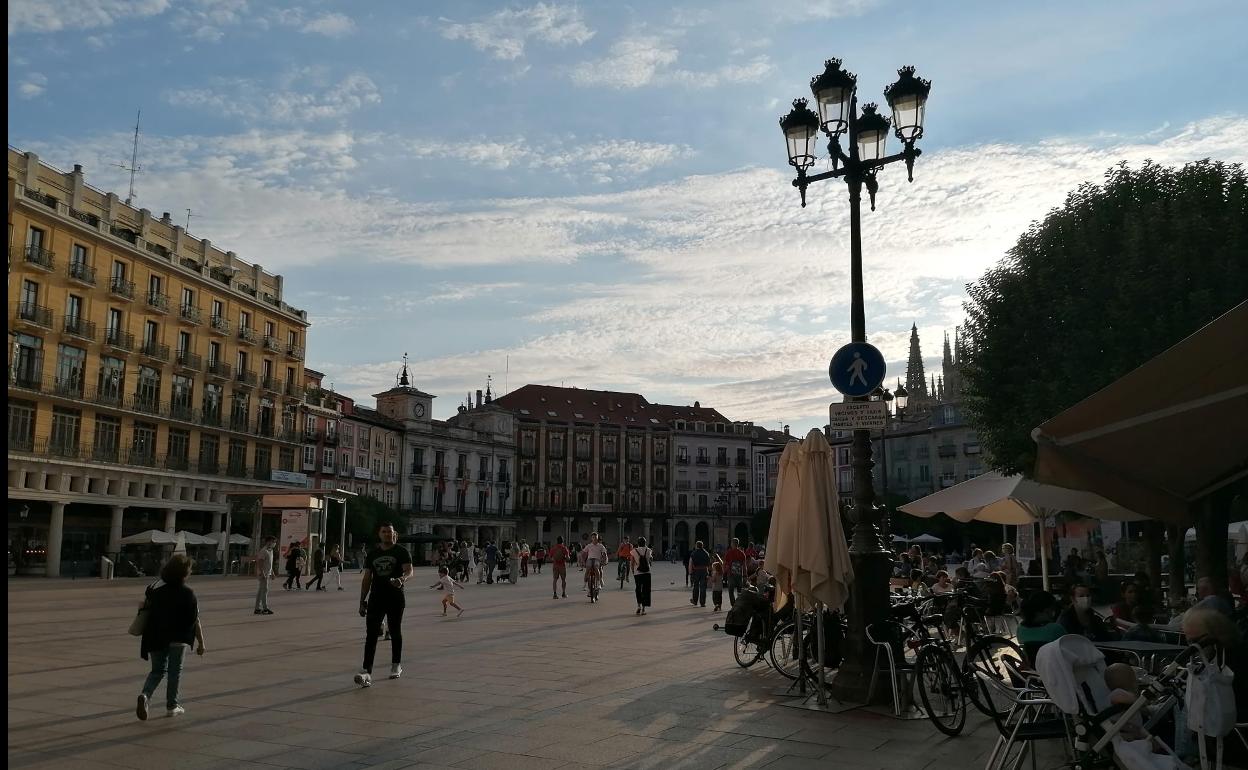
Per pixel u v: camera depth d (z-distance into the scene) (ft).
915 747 24.16
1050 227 69.41
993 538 225.15
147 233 174.91
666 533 360.89
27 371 149.48
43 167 153.58
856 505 31.71
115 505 163.22
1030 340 67.87
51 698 30.09
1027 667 25.95
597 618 66.39
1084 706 18.71
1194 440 23.59
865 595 30.81
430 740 24.27
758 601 39.06
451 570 137.18
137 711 26.21
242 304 200.85
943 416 287.07
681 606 80.79
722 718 27.71
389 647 45.65
